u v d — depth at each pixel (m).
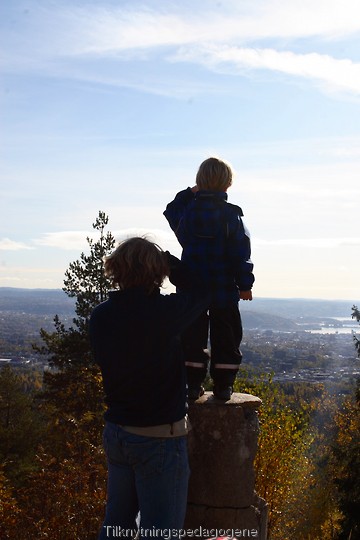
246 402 4.78
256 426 4.79
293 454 18.00
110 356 3.52
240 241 4.45
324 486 23.42
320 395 44.47
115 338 3.52
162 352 3.51
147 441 3.41
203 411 4.69
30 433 31.69
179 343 3.65
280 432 17.16
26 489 14.84
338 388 45.69
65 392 23.00
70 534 12.73
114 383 3.51
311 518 22.73
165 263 3.68
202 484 4.68
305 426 18.77
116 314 3.58
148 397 3.45
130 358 3.48
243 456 4.69
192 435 4.70
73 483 13.85
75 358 24.55
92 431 20.02
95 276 24.67
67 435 18.52
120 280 3.65
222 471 4.66
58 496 13.59
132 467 3.52
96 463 14.84
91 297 24.73
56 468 15.97
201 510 4.66
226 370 4.70
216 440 4.68
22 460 29.17
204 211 4.48
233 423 4.68
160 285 3.69
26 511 13.88
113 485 3.60
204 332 4.71
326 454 25.78
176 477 3.45
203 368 4.71
